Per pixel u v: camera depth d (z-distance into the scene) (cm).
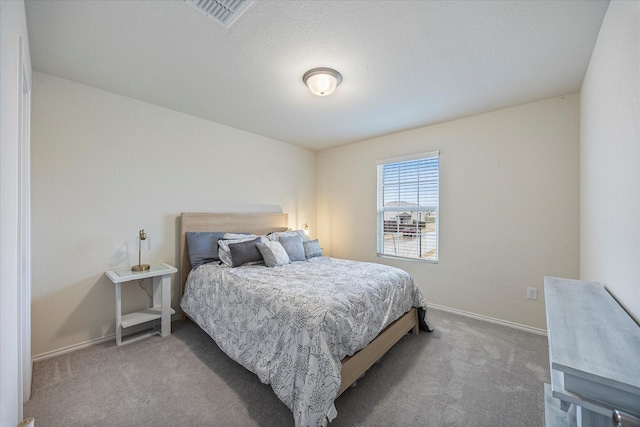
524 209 273
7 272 94
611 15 139
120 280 224
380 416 155
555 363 76
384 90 244
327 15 154
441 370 200
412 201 359
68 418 152
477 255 303
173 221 293
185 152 303
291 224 426
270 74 218
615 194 138
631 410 67
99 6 147
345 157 432
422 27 163
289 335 158
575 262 247
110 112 250
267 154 392
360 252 413
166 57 195
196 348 231
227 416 154
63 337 223
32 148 211
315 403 134
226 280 230
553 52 187
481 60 197
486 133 296
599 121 171
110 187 250
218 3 146
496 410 160
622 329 99
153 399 167
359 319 178
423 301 261
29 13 150
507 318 283
